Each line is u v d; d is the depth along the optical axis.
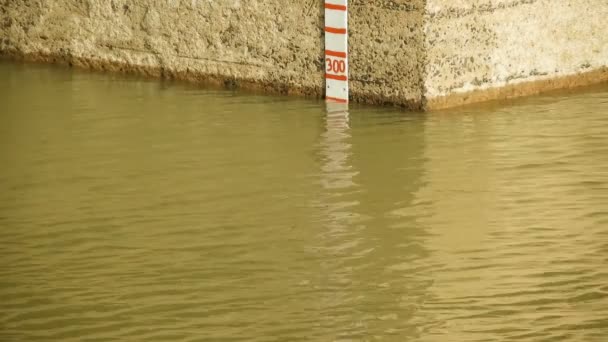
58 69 11.05
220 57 10.12
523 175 7.70
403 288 6.18
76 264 6.57
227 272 6.42
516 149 8.17
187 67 10.36
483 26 9.07
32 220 7.21
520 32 9.28
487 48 9.15
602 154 8.04
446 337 5.62
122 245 6.81
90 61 11.00
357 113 9.12
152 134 8.78
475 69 9.14
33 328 5.79
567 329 5.69
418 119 8.88
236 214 7.21
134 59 10.70
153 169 8.03
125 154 8.35
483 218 7.05
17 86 10.34
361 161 8.03
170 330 5.73
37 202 7.50
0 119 9.24
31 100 9.83
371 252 6.63
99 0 10.75
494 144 8.27
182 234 6.95
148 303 6.05
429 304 5.98
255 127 8.88
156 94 9.98
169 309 5.97
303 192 7.52
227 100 9.70
